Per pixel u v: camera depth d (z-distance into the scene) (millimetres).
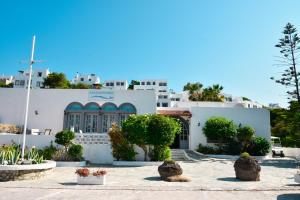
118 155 19828
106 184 11023
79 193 9219
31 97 25781
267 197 8867
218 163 20203
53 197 8531
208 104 35344
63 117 25469
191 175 14258
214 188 10156
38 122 25406
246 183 11688
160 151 19812
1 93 25906
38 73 71312
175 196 8844
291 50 31781
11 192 9305
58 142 19281
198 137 25750
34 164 12688
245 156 12906
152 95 25797
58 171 15547
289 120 31328
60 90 25922
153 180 12359
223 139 24062
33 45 14953
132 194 9109
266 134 25891
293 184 11555
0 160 12898
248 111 26156
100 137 22312
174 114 26625
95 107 25656
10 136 20328
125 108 25641
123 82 79562
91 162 20203
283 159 24312
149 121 19234
